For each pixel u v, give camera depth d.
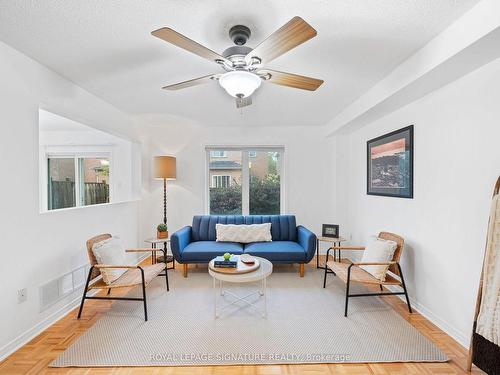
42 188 4.59
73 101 2.64
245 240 3.72
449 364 1.81
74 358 1.85
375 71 2.38
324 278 3.09
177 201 4.56
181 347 1.97
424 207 2.47
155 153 4.56
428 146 2.41
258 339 2.07
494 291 1.64
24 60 2.07
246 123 4.36
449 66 1.84
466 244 2.01
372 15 1.60
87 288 2.40
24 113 2.07
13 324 1.96
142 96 3.06
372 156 3.46
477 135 1.90
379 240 2.75
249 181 4.70
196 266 3.88
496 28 1.41
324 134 4.51
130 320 2.35
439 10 1.56
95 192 4.56
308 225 4.58
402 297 2.79
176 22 1.67
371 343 2.02
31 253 2.13
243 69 1.77
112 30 1.76
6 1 1.47
